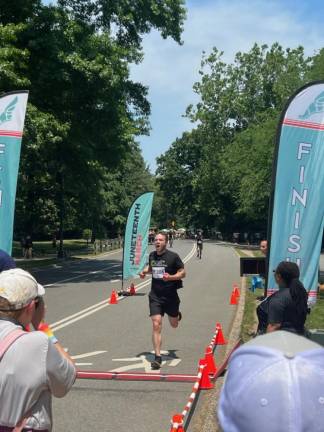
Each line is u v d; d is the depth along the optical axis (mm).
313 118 7758
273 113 36594
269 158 32188
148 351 9805
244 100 65250
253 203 45406
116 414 6395
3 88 20734
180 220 126750
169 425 6023
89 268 31438
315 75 20969
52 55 22500
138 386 7574
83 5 27016
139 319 13484
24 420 2734
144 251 19078
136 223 18844
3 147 9094
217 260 38188
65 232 80875
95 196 49312
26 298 2916
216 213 79875
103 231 65625
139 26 28281
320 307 14750
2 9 23062
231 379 1634
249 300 16672
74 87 23844
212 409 6535
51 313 14516
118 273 28000
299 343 1667
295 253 7734
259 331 6113
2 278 2967
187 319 13484
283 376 1532
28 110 20984
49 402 2873
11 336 2793
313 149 7754
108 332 11688
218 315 14156
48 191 43344
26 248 40281
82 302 16828
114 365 8750
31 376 2732
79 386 7543
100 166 30375
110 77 23281
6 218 8945
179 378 7848
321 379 1525
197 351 9805
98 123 25609
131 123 26250
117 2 26703
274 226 7758
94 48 23672
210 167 70375
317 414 1479
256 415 1512
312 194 7754
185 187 94500
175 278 8641
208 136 68938
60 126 22609
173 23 28219
